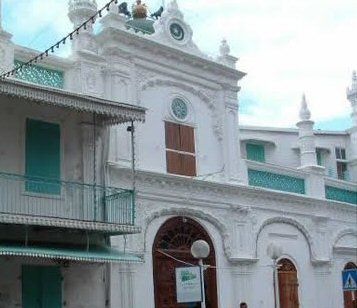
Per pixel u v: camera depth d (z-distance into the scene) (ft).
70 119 54.29
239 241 66.80
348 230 81.87
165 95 63.93
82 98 49.47
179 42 65.77
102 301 53.72
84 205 52.75
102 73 58.75
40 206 50.83
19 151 50.96
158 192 60.54
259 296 67.62
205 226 64.34
